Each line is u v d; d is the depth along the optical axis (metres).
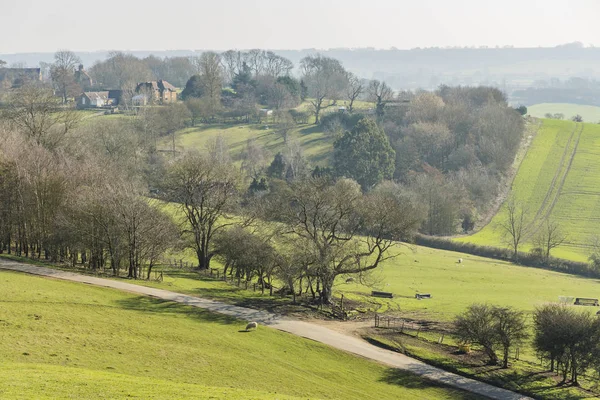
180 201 107.75
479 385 63.56
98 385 43.62
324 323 79.19
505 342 69.94
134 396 42.38
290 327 74.06
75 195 89.69
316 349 67.50
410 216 108.38
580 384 67.12
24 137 116.00
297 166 194.88
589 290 117.88
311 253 87.69
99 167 107.00
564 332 67.44
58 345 52.88
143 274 93.44
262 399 45.28
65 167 99.25
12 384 40.97
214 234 112.00
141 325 63.22
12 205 92.56
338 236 101.56
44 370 45.72
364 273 94.56
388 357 68.62
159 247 91.00
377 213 90.81
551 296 109.88
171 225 98.00
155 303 74.06
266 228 103.19
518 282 120.81
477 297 105.25
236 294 87.69
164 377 50.53
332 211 92.19
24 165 93.19
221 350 60.81
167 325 65.06
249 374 55.38
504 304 99.62
